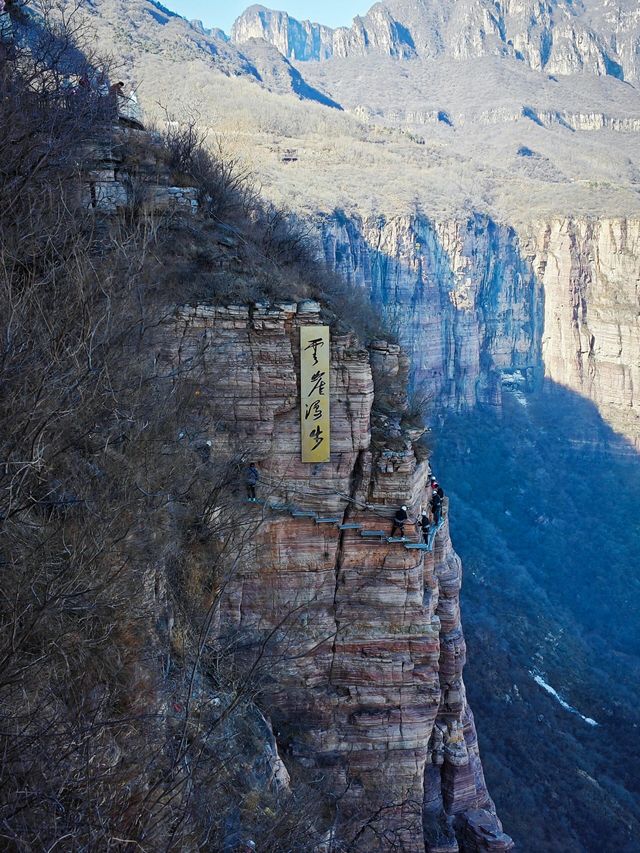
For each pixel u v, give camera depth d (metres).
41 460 12.10
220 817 13.41
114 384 15.56
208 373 21.91
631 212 135.62
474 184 142.62
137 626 14.15
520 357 139.38
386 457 23.27
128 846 10.08
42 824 9.37
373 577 23.66
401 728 23.80
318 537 23.25
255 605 22.95
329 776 22.83
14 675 10.16
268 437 22.66
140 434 16.23
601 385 135.12
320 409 22.73
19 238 16.72
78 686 11.67
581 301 135.88
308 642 23.22
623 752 63.47
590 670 78.12
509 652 72.75
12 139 19.06
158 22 149.00
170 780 11.95
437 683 24.11
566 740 59.97
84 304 15.38
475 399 129.88
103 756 11.06
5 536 11.87
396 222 114.75
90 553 12.62
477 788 29.66
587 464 131.25
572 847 45.69
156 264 21.48
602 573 108.25
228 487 21.72
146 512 15.46
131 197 23.44
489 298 134.00
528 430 132.12
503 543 104.25
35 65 23.75
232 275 23.02
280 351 22.47
